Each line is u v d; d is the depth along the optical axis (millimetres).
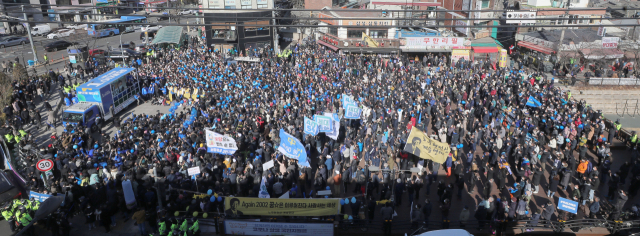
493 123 29438
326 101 32969
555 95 34906
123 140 24875
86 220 19953
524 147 24766
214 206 19828
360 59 47844
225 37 58844
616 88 41156
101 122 31906
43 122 33625
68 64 45531
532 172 24625
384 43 50438
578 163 25234
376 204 20562
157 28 67812
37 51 56906
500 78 40094
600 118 31641
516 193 21297
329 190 20000
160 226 17641
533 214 18938
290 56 50469
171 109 34531
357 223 19250
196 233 18094
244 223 18719
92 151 24672
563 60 46281
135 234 19266
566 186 22547
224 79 40281
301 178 22453
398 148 25125
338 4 72312
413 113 29531
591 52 45281
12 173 22172
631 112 40969
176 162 22922
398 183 20875
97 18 70375
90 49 54344
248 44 58938
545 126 29078
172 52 52812
